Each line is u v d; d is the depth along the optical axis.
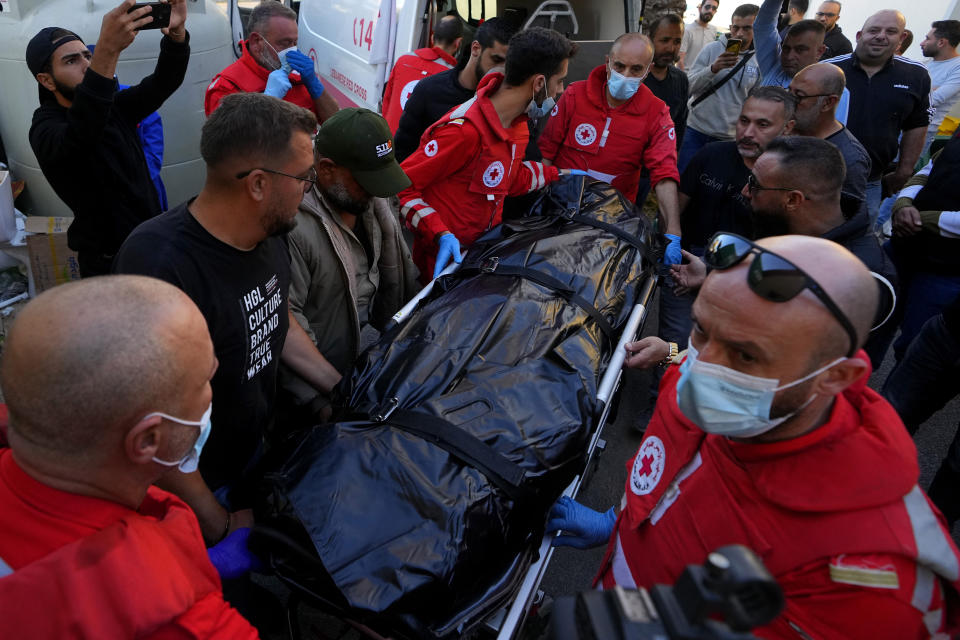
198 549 0.87
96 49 2.04
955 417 3.39
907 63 3.69
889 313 1.84
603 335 1.91
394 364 1.58
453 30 3.97
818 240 0.90
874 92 3.67
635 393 3.41
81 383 0.73
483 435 1.38
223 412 1.52
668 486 1.14
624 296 2.08
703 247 2.86
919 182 2.98
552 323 1.79
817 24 3.65
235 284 1.41
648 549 1.16
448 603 1.17
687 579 0.47
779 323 0.84
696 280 2.30
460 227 2.64
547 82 2.36
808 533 0.87
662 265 2.75
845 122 3.44
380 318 2.48
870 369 0.86
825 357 0.85
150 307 0.79
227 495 1.57
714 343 0.93
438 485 1.26
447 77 3.33
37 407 0.74
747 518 0.94
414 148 3.44
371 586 1.11
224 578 1.30
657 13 4.73
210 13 4.10
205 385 0.88
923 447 3.17
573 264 2.09
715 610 0.45
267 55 3.29
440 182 2.56
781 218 1.85
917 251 2.89
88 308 0.75
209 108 3.34
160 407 0.80
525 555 1.39
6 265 3.33
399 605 1.10
